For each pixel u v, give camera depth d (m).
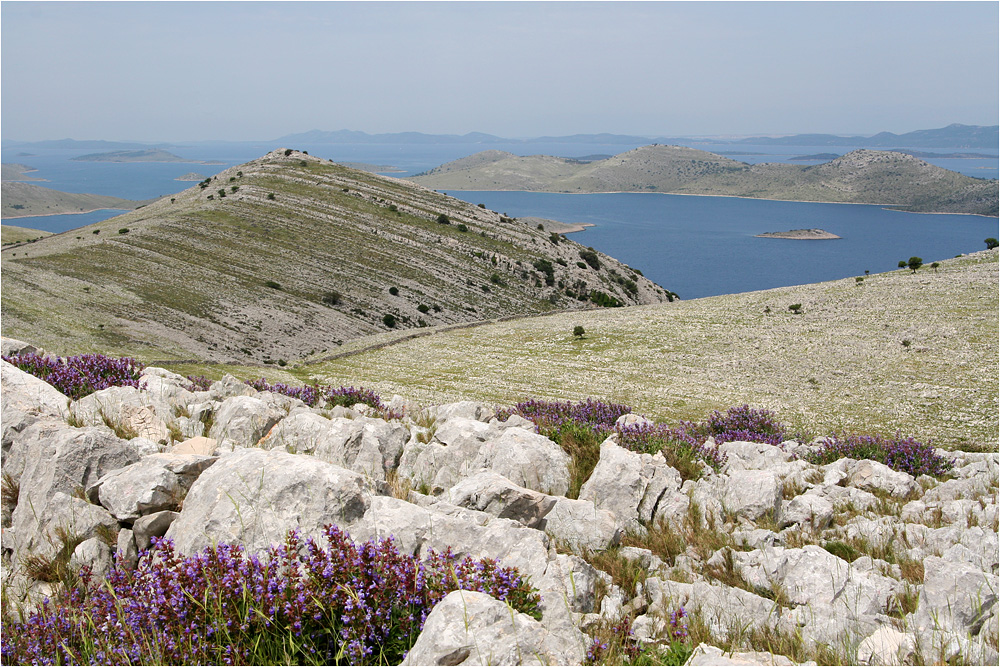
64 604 5.23
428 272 169.38
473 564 5.68
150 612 4.77
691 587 6.67
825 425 42.50
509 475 9.75
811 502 10.23
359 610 4.77
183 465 7.16
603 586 6.64
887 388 51.72
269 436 10.41
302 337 125.31
